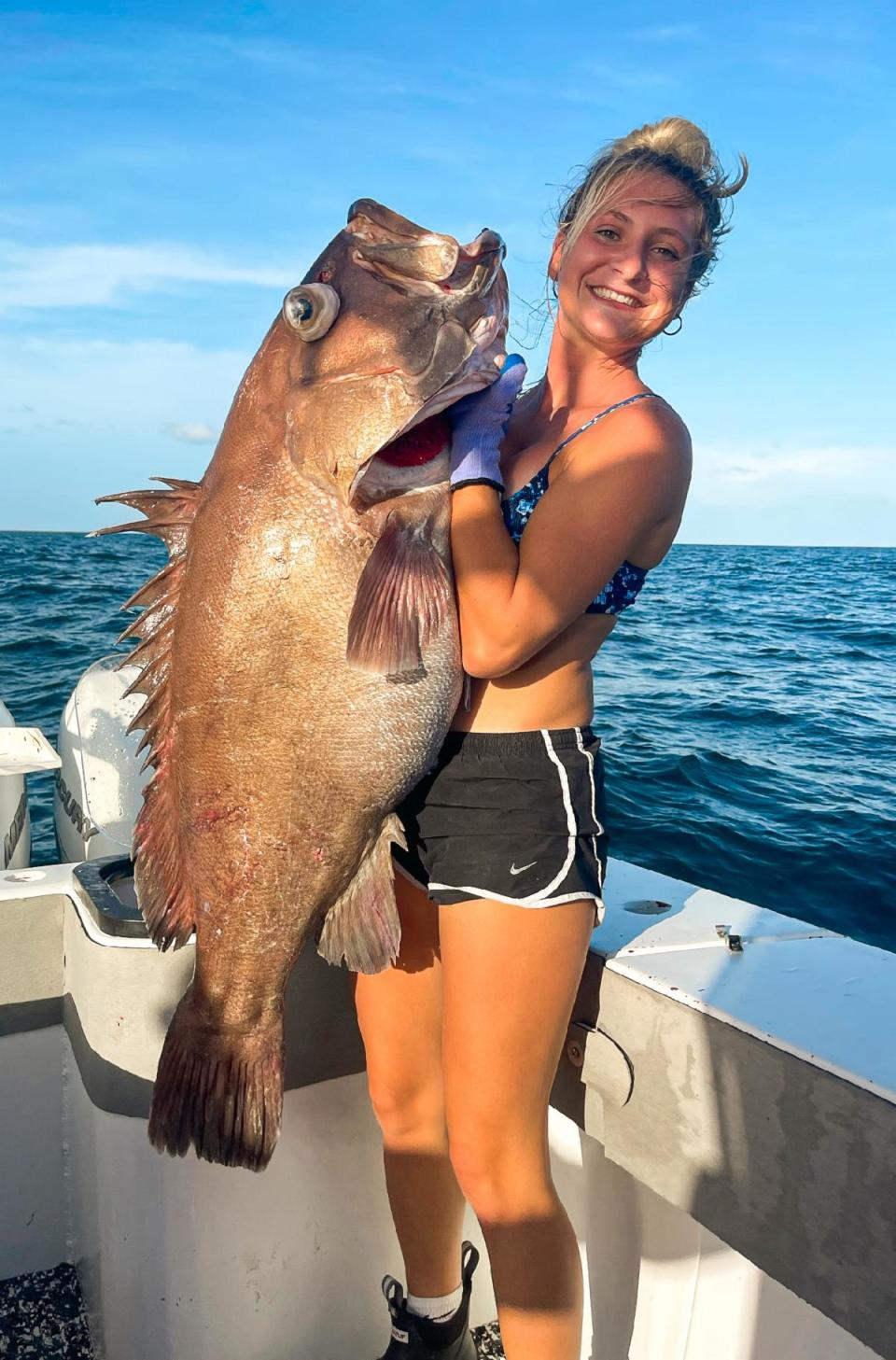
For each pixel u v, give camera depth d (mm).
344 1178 2203
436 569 1821
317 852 1855
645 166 1872
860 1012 1610
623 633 18328
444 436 1882
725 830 6527
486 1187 1812
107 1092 2020
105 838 3682
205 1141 1858
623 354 1960
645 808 6992
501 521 1802
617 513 1741
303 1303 2186
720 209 1971
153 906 1943
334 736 1810
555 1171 2223
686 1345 1873
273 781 1824
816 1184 1449
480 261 1847
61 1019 2336
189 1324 2070
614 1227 2059
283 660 1808
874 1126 1360
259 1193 2105
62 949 2301
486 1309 2389
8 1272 2410
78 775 3791
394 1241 2277
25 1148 2365
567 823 1796
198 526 1881
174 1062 1878
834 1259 1421
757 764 8266
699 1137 1654
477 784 1833
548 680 1853
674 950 1904
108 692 3912
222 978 1860
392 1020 2006
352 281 1853
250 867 1838
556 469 1870
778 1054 1508
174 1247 2043
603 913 1873
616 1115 1845
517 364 1882
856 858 6070
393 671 1754
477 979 1783
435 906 2012
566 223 2082
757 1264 1549
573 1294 1819
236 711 1824
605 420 1831
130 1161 2029
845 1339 1595
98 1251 2150
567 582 1742
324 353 1826
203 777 1852
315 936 2090
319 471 1816
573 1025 1940
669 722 10062
